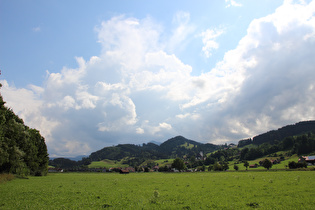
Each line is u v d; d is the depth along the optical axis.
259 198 20.78
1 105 49.78
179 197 23.22
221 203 19.28
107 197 24.30
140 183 42.41
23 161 72.81
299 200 18.80
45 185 40.22
